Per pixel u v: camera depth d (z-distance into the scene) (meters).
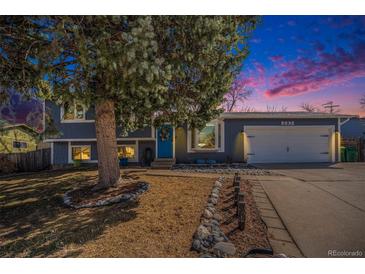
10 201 5.19
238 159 12.45
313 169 9.95
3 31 3.43
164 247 2.92
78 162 12.15
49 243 3.13
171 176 7.88
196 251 2.82
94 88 3.97
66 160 12.36
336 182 7.03
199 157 12.42
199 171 9.43
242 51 5.04
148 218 3.91
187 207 4.45
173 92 5.09
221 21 3.85
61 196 5.49
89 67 3.20
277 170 9.65
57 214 4.27
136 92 3.62
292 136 12.55
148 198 5.09
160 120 7.51
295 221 3.87
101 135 5.83
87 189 5.80
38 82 4.43
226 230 3.44
